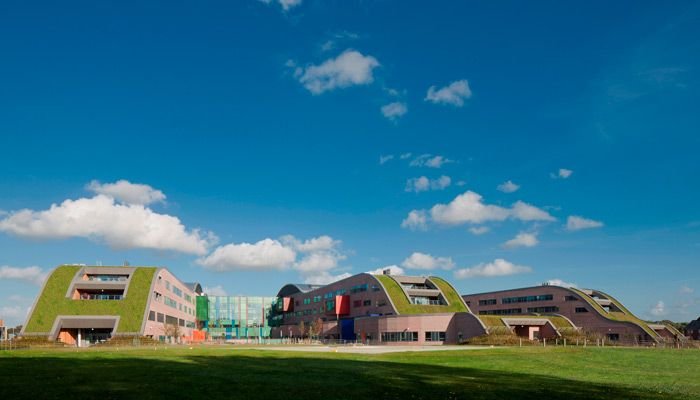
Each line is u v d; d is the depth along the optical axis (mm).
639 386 37438
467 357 58719
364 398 29078
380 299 137500
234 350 68812
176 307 157875
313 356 56000
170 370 37000
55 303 117562
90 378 31688
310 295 181125
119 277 133500
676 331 140375
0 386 28203
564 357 62094
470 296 185625
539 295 161000
